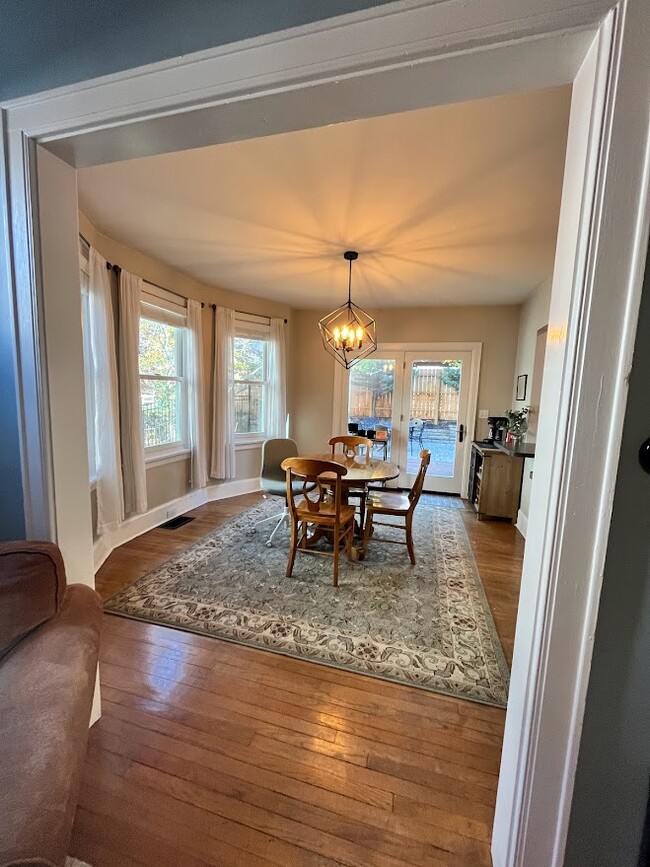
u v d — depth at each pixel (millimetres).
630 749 889
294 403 5914
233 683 1802
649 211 721
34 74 1114
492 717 1652
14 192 1150
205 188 2225
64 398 1305
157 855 1146
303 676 1854
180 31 966
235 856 1147
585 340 784
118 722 1583
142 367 3699
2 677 976
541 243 2914
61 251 1262
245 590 2619
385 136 1714
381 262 3432
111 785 1336
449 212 2445
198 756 1446
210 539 3504
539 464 940
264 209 2479
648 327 770
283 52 880
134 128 1068
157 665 1903
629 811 908
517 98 1465
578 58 792
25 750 809
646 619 846
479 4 758
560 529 842
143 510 3504
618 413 785
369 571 2947
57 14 1070
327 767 1416
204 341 4496
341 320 5598
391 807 1287
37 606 1127
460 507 4766
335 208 2430
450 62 811
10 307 1195
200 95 953
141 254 3438
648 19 684
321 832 1213
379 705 1696
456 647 2092
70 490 1350
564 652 874
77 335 1352
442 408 5383
